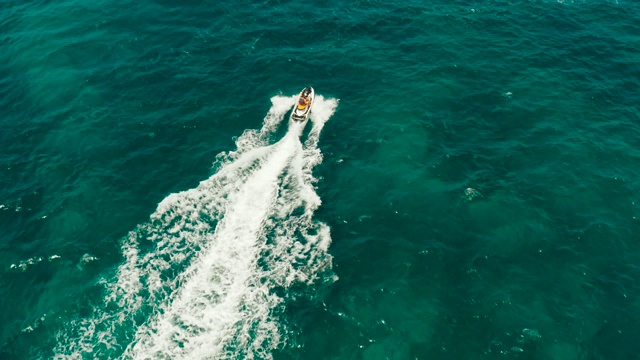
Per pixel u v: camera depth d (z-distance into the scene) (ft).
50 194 201.05
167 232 189.98
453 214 195.62
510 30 280.92
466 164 213.87
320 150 220.23
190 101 240.32
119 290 172.55
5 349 158.51
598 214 195.31
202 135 225.56
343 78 254.68
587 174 209.15
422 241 187.01
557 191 203.00
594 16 290.15
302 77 254.68
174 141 222.69
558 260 181.06
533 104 239.09
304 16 290.35
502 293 171.73
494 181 207.00
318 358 156.56
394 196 201.98
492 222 192.95
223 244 186.19
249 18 287.89
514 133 226.79
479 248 184.85
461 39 276.00
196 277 176.45
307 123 231.50
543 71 255.50
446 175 209.56
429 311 167.32
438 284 174.70
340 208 198.29
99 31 275.18
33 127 226.17
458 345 159.02
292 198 201.26
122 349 158.10
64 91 241.76
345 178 209.05
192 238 188.14
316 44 273.54
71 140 221.05
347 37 277.85
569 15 290.97
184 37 273.95
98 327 163.53
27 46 265.95
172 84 248.11
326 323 164.66
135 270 178.29
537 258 181.88
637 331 161.89
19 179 206.08
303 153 218.79
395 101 241.96
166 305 168.86
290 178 208.85
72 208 196.03
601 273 177.37
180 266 179.63
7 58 261.85
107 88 244.63
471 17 289.53
